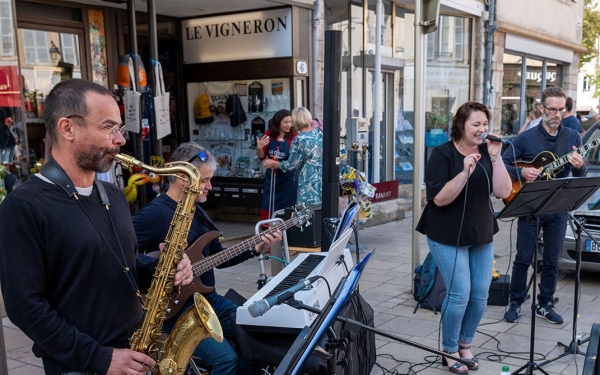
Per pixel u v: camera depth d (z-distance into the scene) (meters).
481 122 3.49
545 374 3.48
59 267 1.88
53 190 1.88
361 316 3.44
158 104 6.11
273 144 6.70
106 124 1.92
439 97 11.10
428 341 4.27
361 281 5.88
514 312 4.67
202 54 8.23
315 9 7.75
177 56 8.35
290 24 7.47
